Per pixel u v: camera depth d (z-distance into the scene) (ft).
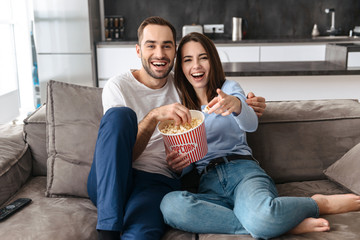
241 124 5.18
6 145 5.91
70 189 5.44
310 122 6.14
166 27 5.59
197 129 4.75
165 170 5.47
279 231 4.18
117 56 15.21
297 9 16.85
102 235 4.29
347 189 5.31
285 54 15.08
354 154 5.46
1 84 16.29
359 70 8.70
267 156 6.02
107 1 16.89
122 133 4.51
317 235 4.20
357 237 4.10
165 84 5.95
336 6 16.78
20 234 4.33
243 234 4.42
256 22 17.02
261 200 4.29
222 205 4.92
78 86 6.07
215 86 5.83
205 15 17.02
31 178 6.16
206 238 4.37
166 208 4.55
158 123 5.15
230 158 5.37
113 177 4.39
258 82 9.45
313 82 9.40
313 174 5.96
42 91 15.52
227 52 15.14
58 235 4.38
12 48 16.89
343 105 6.39
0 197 5.19
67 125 5.71
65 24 14.93
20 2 16.63
